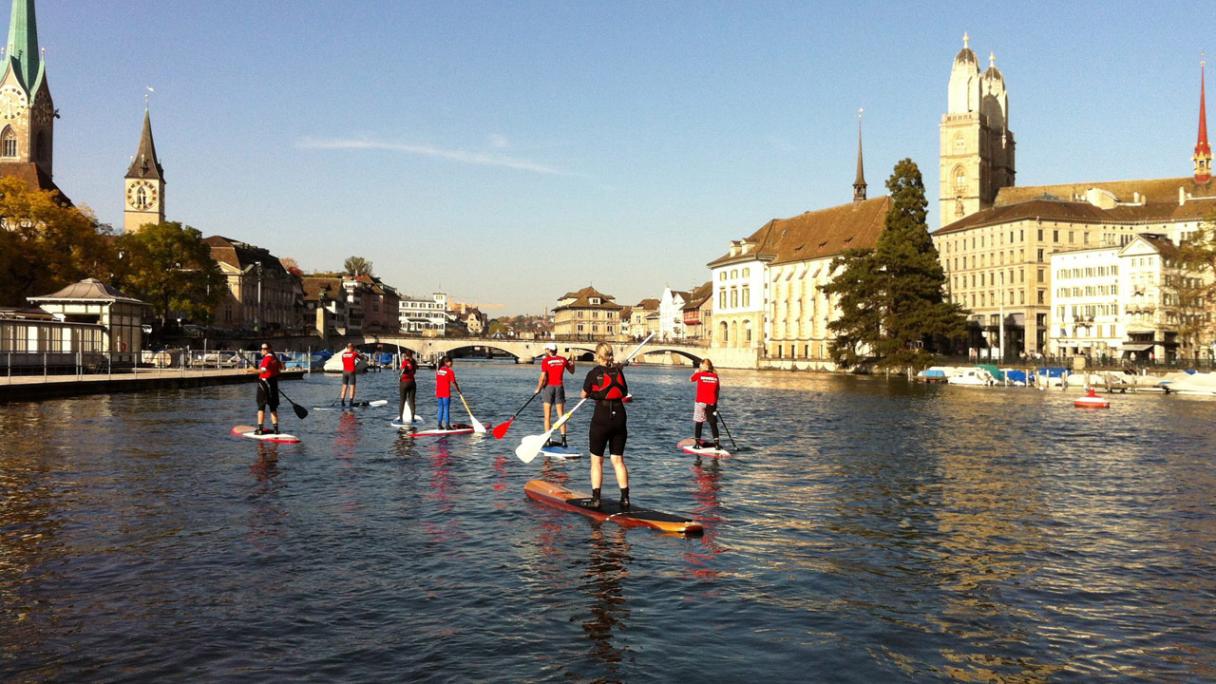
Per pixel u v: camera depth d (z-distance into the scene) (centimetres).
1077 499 1744
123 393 4956
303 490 1686
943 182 17200
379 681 761
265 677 766
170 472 1897
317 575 1080
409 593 1012
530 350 17175
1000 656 848
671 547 1257
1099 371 8781
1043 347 13312
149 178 15838
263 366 2561
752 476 2014
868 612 974
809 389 7512
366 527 1357
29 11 14675
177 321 11494
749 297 16312
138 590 1005
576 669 795
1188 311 10369
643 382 9444
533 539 1291
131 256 9500
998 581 1109
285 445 2438
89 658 802
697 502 1652
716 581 1084
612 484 1862
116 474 1861
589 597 1008
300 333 14912
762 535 1357
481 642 859
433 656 820
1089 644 884
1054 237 13375
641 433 3147
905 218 9994
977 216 14775
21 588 1007
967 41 17100
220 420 3212
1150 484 1969
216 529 1326
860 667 814
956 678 792
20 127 14475
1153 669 819
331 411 3819
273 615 927
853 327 10400
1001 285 13862
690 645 861
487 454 2295
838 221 14800
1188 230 13225
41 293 7706
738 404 5159
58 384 4456
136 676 764
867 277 9975
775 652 848
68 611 929
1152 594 1061
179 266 10875
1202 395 7206
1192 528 1457
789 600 1012
